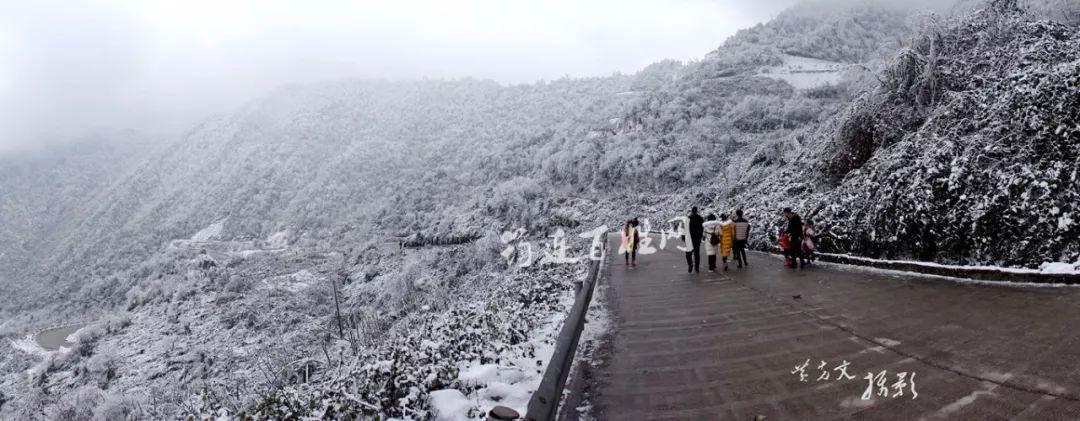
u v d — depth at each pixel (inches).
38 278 5246.1
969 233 373.7
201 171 7706.7
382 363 191.0
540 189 3228.3
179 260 3410.4
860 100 868.0
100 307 3206.2
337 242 4195.4
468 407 169.5
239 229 5674.2
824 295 348.5
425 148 6702.8
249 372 893.8
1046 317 228.4
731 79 3619.6
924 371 178.2
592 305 396.2
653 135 3181.6
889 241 453.1
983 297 287.4
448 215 3595.0
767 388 178.4
